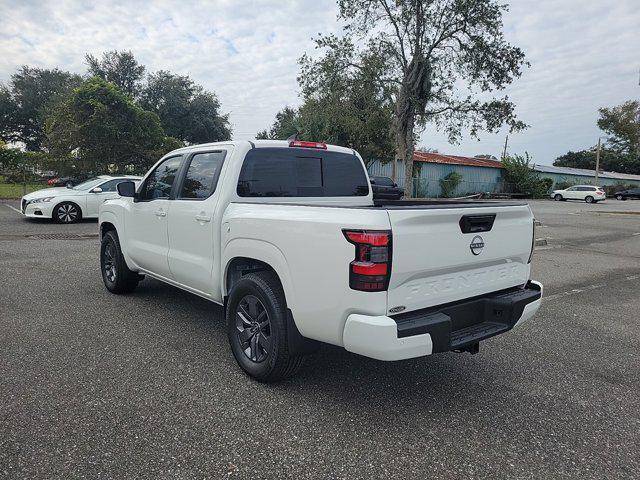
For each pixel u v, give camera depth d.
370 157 31.88
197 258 4.32
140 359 4.00
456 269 3.23
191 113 52.34
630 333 5.18
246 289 3.60
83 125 31.58
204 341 4.45
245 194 4.09
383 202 4.96
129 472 2.49
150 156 35.75
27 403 3.18
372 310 2.80
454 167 42.72
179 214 4.50
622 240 13.80
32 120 59.09
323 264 3.00
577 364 4.23
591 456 2.79
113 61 51.59
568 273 8.65
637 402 3.51
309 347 3.38
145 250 5.15
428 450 2.79
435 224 3.02
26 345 4.24
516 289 3.85
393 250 2.79
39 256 8.57
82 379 3.58
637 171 81.19
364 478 2.51
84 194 13.77
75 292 6.13
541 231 15.57
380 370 3.94
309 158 4.57
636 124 82.75
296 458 2.66
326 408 3.25
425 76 27.36
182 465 2.56
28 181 31.50
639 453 2.83
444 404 3.38
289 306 3.27
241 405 3.25
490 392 3.60
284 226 3.27
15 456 2.59
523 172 46.31
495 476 2.56
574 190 42.19
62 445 2.71
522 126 27.91
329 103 27.61
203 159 4.45
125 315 5.20
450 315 3.25
